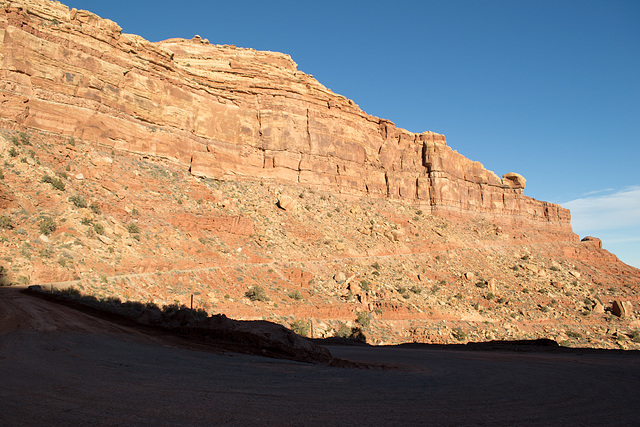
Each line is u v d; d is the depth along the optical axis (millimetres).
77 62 57844
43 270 32688
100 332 20469
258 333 21312
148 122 65750
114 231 44719
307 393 10906
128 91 63562
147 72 66938
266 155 82188
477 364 21391
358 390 11820
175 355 16422
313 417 8461
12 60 51594
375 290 59500
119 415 7840
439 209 104500
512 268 92375
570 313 75688
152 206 54375
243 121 81062
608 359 23797
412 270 75000
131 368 12781
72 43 57906
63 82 55969
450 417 9070
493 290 76125
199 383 11258
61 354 14164
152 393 9688
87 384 10172
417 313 57375
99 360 13695
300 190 82750
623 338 66688
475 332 58281
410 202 103688
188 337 22391
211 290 45125
